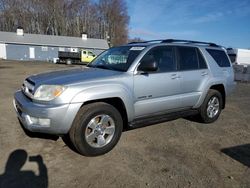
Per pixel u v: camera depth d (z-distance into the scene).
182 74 5.20
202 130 5.53
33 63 35.06
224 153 4.38
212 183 3.42
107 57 5.25
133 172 3.64
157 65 4.81
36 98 3.86
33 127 3.85
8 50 45.03
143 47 4.83
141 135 5.07
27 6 73.12
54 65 32.12
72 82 3.89
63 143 4.50
